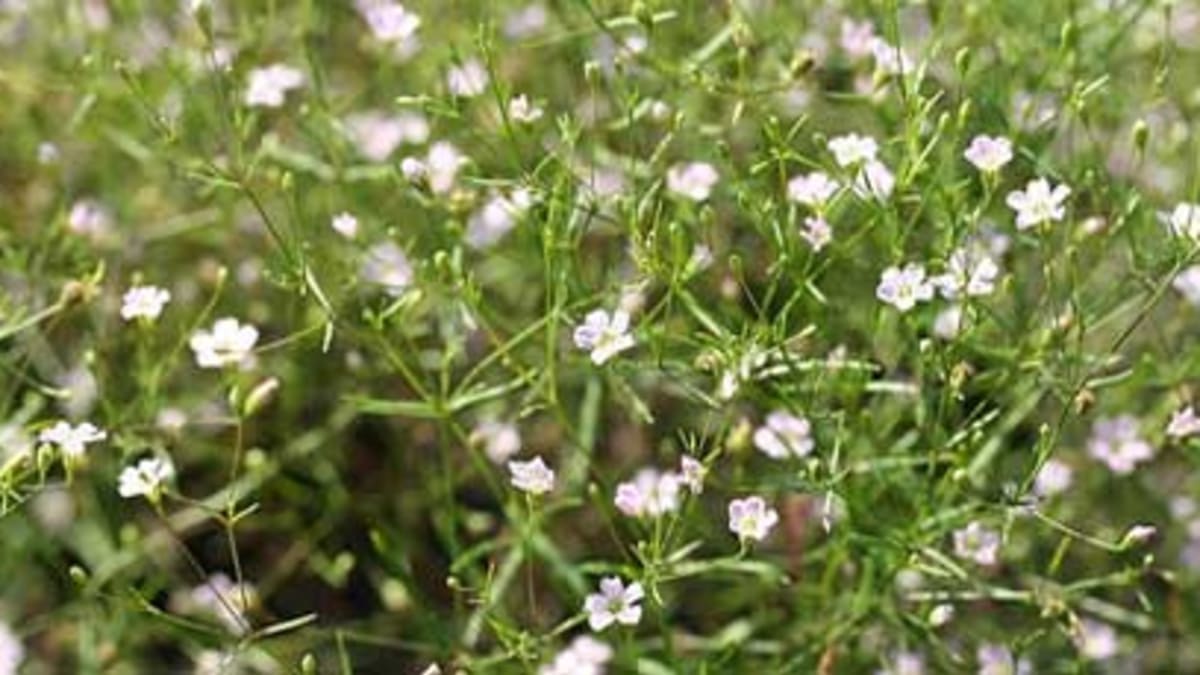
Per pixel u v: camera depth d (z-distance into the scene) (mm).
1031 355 497
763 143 514
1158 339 525
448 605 562
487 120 543
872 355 511
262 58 567
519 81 560
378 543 515
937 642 506
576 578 515
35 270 533
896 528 499
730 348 485
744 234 544
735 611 548
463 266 524
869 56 528
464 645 509
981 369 525
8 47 574
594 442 545
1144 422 532
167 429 514
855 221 522
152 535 546
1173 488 549
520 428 560
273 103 535
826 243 498
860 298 519
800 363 493
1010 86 522
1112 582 500
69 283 517
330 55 584
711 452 509
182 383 561
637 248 489
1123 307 499
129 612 536
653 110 523
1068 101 504
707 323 487
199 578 558
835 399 522
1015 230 515
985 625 528
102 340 539
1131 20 520
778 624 534
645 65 513
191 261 575
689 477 477
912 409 514
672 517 494
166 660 553
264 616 541
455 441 570
